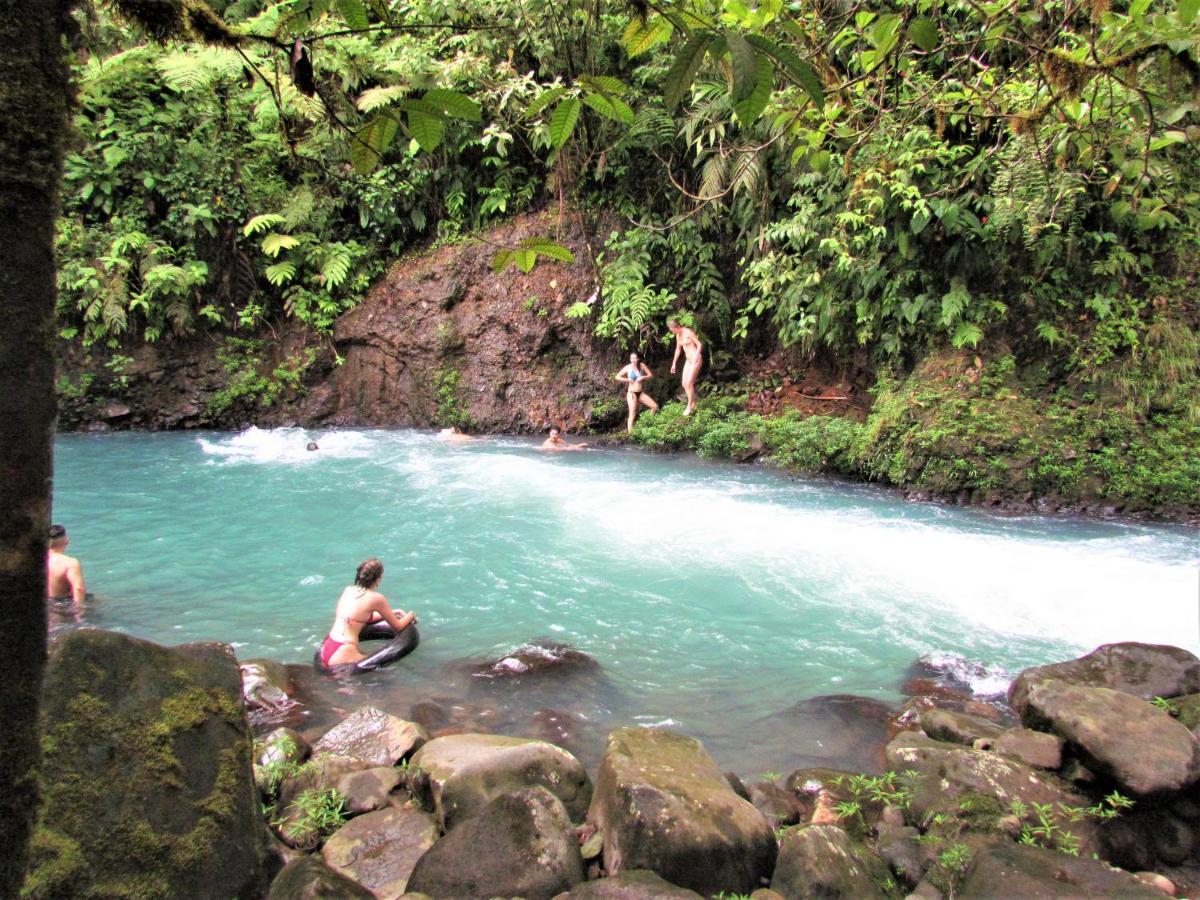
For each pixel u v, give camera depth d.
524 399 14.48
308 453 12.39
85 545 7.80
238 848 3.05
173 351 14.38
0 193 0.93
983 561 7.43
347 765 3.90
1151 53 2.58
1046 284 10.52
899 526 8.64
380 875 3.18
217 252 14.56
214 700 3.20
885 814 3.64
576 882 3.07
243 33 1.30
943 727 4.35
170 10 1.26
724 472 11.39
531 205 14.97
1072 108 3.16
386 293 15.01
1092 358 10.22
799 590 6.81
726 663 5.49
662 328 14.22
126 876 2.71
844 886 3.06
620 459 12.27
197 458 11.93
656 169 14.23
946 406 10.34
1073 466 9.55
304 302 14.73
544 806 3.22
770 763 4.26
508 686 5.05
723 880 3.10
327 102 1.37
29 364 0.97
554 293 14.35
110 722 2.88
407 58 11.67
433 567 7.32
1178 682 4.42
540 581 7.00
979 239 10.44
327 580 6.98
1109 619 6.18
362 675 5.25
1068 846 3.32
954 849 3.21
